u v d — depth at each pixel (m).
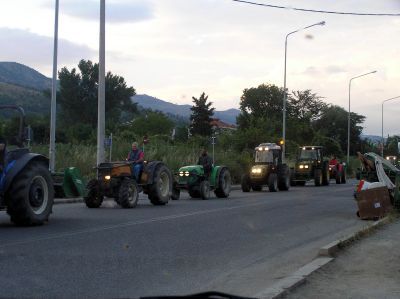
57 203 18.39
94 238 10.39
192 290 6.88
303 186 34.59
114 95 90.94
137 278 7.39
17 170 11.38
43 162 12.27
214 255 9.20
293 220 14.31
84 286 6.87
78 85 87.56
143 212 15.35
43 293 6.47
